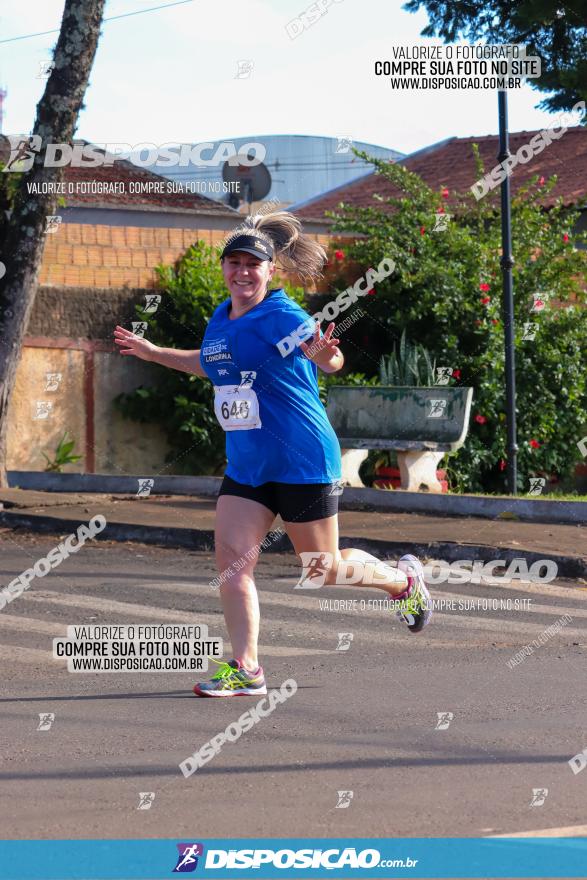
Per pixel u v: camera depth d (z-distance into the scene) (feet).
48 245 74.59
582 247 101.76
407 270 77.97
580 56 79.15
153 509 60.23
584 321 79.46
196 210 101.19
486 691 28.27
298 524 27.73
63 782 21.09
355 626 36.86
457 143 140.15
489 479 79.10
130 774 21.57
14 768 22.00
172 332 76.84
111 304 76.13
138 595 41.42
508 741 23.75
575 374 79.61
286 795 20.27
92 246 75.97
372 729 24.71
